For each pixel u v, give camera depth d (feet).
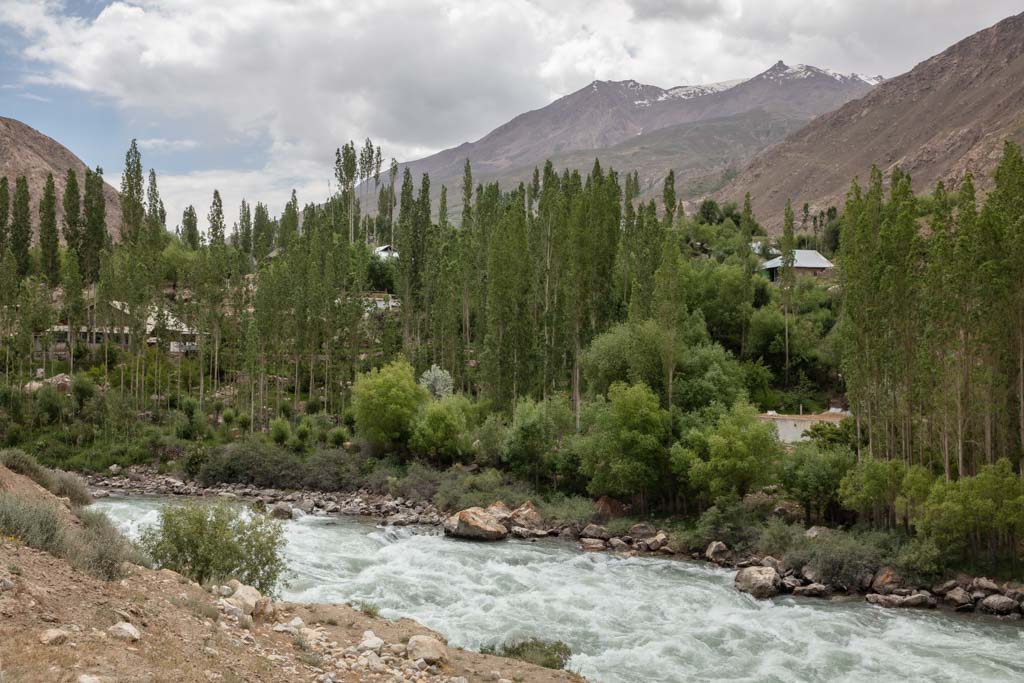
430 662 71.87
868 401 203.51
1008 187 183.73
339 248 471.62
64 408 325.21
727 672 106.11
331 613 84.64
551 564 175.32
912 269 192.34
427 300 412.16
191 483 281.95
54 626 51.72
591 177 396.57
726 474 204.85
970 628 136.98
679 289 250.37
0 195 460.96
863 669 111.04
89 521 90.38
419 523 224.74
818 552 169.68
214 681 52.11
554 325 315.17
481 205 468.34
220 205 477.77
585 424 251.80
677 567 179.83
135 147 513.45
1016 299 172.55
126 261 398.21
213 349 407.03
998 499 161.07
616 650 112.88
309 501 252.62
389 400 293.84
